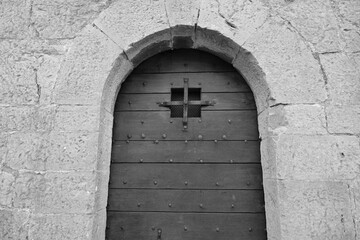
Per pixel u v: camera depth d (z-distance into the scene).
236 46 1.75
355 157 1.54
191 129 1.89
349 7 1.77
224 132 1.87
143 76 1.98
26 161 1.60
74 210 1.53
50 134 1.62
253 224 1.74
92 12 1.81
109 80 1.74
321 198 1.51
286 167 1.55
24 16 1.82
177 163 1.85
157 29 1.77
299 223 1.49
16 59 1.75
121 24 1.78
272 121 1.65
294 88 1.65
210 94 1.93
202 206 1.78
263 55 1.70
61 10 1.82
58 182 1.56
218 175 1.82
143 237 1.76
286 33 1.73
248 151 1.84
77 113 1.65
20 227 1.52
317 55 1.69
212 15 1.78
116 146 1.88
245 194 1.78
